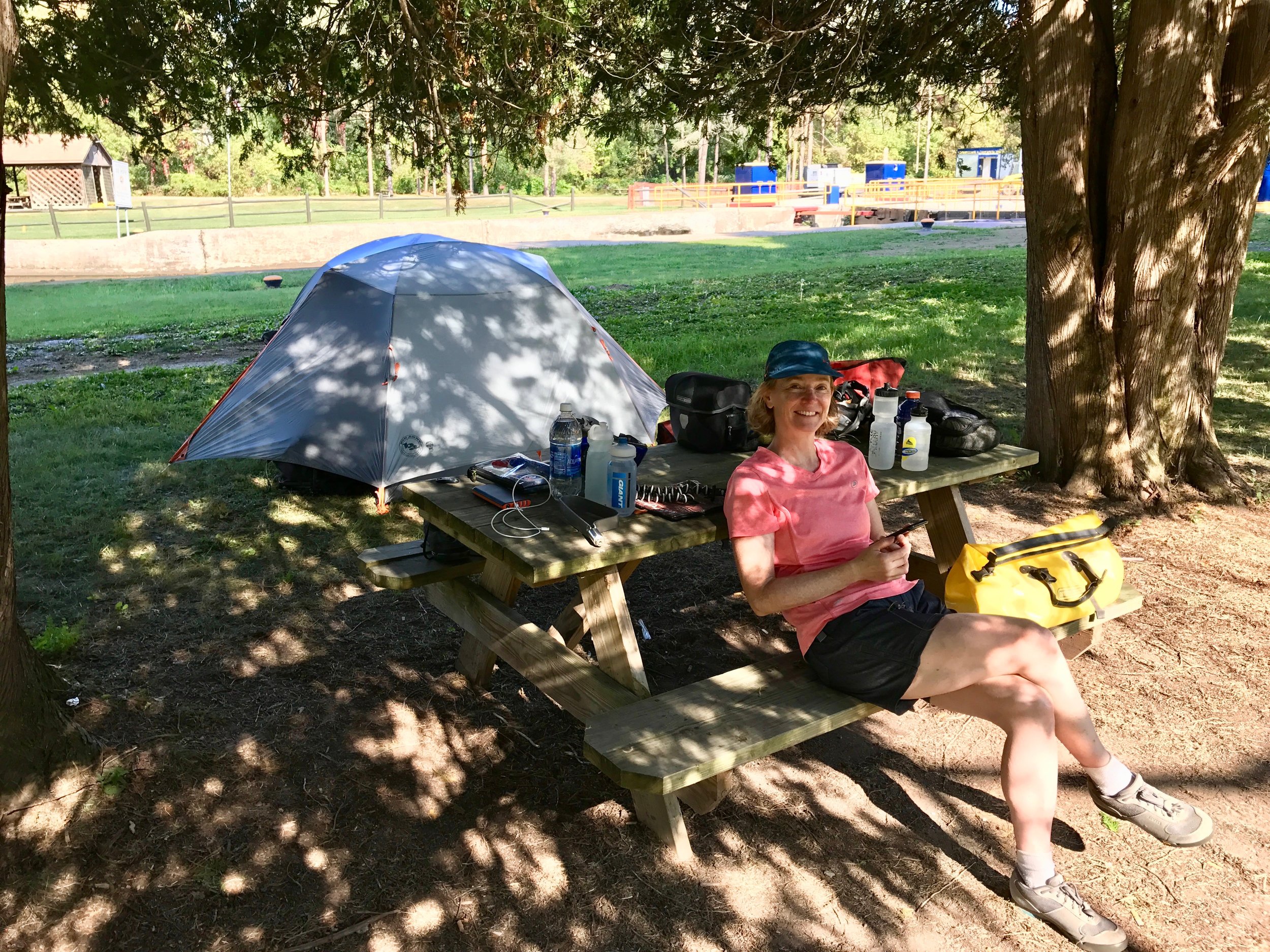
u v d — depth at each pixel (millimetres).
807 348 2879
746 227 35531
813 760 3381
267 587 4789
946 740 3496
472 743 3469
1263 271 15992
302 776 3254
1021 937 2584
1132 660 3965
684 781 2453
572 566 2756
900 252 24719
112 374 10445
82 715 3504
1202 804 3082
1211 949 2535
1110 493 5797
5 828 2861
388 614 4492
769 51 7438
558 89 6953
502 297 6359
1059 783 3225
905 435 3660
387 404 5922
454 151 6719
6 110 5711
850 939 2586
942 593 3986
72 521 5613
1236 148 4953
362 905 2709
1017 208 38656
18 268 24016
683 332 12375
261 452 6207
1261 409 7652
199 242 24828
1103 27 5504
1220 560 4910
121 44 5559
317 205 40125
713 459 3779
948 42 7852
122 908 2678
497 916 2668
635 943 2580
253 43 5859
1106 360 5711
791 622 2951
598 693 2945
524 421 6293
